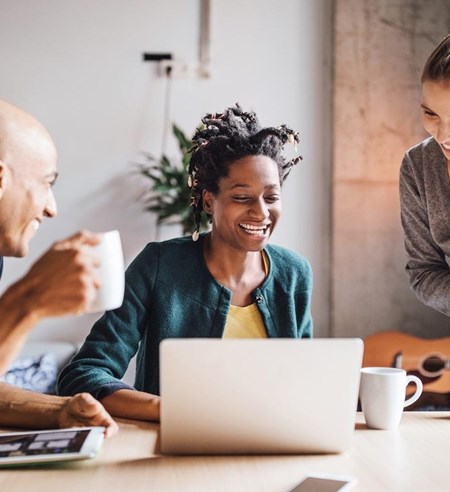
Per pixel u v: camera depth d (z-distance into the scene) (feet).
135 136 13.07
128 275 5.74
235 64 13.12
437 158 6.33
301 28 13.16
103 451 3.96
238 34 13.14
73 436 3.93
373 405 4.48
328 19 13.16
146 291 5.68
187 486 3.39
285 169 5.81
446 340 11.35
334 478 3.44
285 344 3.79
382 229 13.02
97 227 13.06
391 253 13.05
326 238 13.12
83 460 3.78
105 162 13.05
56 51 12.99
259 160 5.44
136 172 13.05
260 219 5.44
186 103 13.10
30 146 4.66
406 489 3.35
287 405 3.84
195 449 3.88
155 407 4.61
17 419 4.46
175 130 12.35
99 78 13.03
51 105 12.98
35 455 3.63
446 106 5.29
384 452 3.98
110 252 3.87
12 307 3.54
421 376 11.12
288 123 13.15
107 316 5.57
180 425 3.83
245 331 5.71
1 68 12.92
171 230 13.11
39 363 11.31
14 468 3.66
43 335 12.93
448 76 5.18
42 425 4.42
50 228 13.00
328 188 13.12
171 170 12.62
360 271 13.00
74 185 13.02
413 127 13.08
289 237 13.08
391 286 13.03
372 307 13.00
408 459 3.84
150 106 13.08
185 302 5.67
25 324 3.55
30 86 12.96
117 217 13.07
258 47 13.15
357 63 13.01
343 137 12.97
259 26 13.14
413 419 4.79
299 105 13.15
